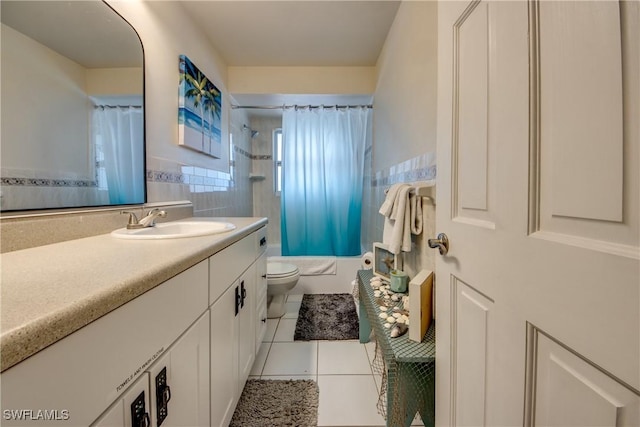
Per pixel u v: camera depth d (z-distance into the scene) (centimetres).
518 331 55
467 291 74
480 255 67
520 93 54
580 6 42
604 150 39
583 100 42
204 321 83
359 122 288
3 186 78
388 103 214
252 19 195
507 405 58
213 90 217
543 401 49
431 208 127
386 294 149
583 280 41
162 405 60
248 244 132
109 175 116
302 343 181
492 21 63
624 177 36
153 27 146
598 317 39
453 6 80
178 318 68
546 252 48
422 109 141
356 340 184
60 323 38
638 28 35
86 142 106
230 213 269
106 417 46
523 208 53
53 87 93
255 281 146
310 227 291
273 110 317
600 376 39
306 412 122
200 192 200
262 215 368
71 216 93
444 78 86
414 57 153
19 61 83
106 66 115
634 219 35
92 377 43
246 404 127
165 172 156
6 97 79
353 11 188
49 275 53
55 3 94
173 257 68
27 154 84
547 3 48
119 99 122
